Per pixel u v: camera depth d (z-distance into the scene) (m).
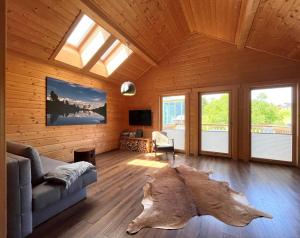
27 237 1.67
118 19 3.34
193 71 5.11
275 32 3.24
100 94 5.23
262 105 4.35
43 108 3.67
